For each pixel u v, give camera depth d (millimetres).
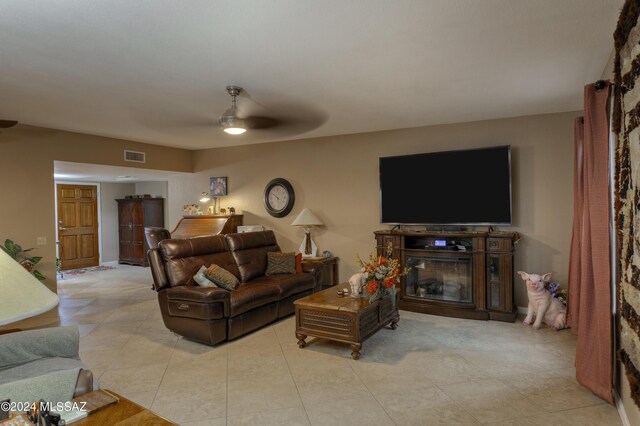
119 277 7562
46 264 5020
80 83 3270
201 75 3109
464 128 5008
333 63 2898
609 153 2504
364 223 5707
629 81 1906
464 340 3842
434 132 5184
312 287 5156
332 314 3492
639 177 1777
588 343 2816
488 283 4551
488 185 4727
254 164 6617
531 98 3936
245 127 3607
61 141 5211
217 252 4773
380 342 3801
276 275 5086
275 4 2035
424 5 2074
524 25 2330
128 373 3139
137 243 9086
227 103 3949
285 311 4684
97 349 3686
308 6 2061
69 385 1673
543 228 4637
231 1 1996
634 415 2104
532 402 2613
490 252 4523
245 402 2654
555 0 2045
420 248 4984
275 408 2572
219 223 6430
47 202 5051
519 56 2822
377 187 5598
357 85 3436
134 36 2389
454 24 2301
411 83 3404
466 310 4602
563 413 2469
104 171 6684
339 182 5875
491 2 2055
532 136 4660
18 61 2771
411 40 2518
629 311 1992
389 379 2986
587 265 2844
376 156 5586
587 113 2725
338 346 3719
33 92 3508
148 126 5023
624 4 1890
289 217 6309
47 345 1919
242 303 3934
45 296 1115
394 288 3912
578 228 3744
